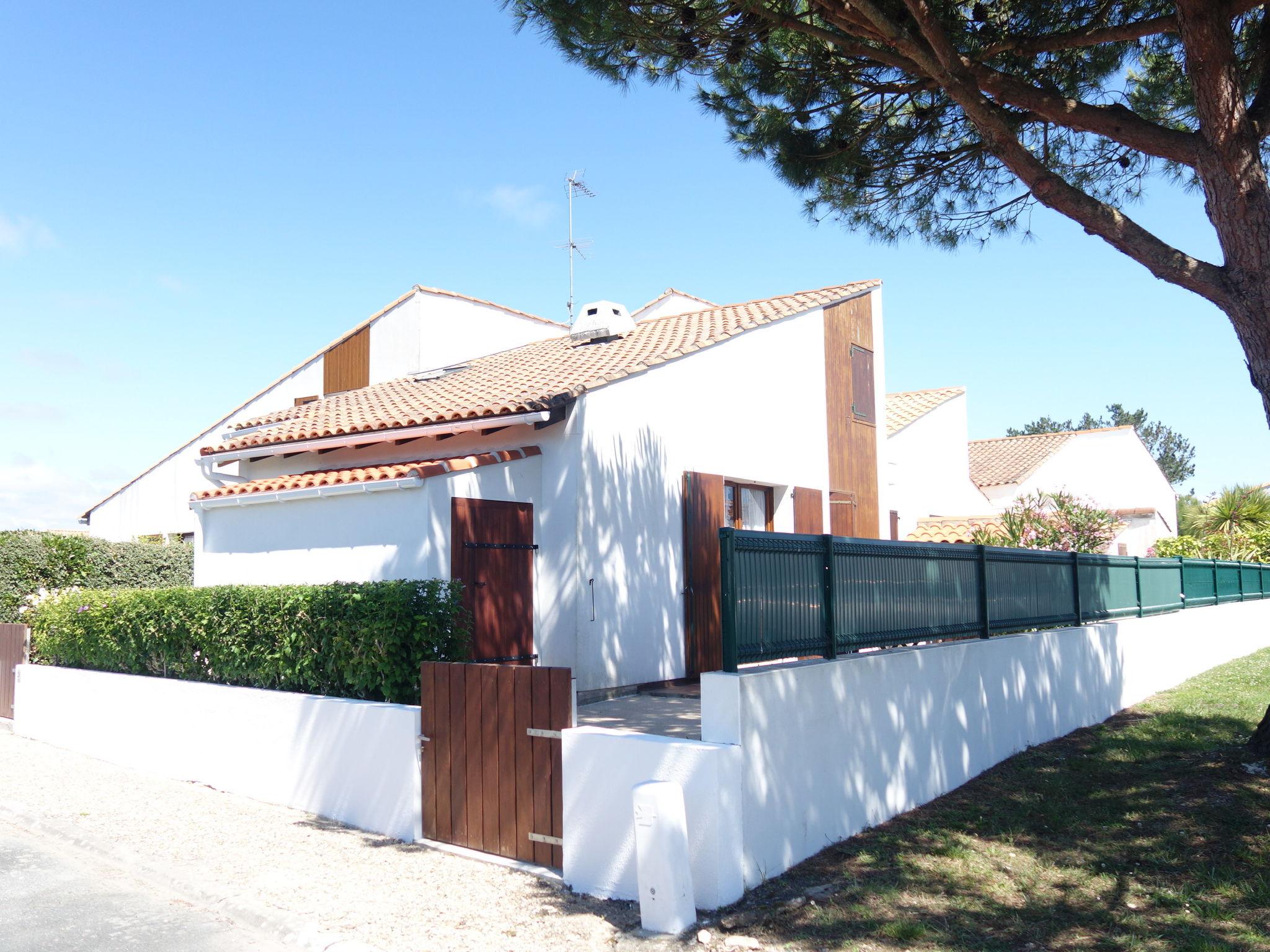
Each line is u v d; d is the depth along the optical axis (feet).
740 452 44.57
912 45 25.66
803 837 21.57
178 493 69.97
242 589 31.96
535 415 35.29
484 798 23.50
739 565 21.04
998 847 22.70
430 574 32.65
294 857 23.58
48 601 43.75
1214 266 24.17
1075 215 25.32
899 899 19.39
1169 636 48.83
